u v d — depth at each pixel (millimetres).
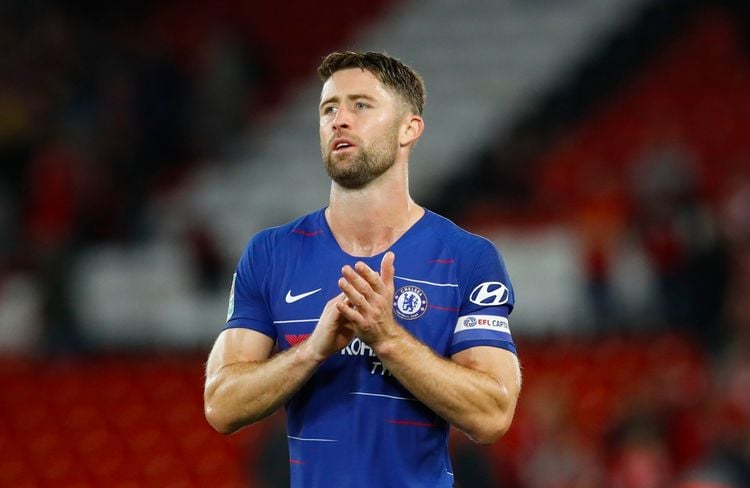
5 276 44531
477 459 24719
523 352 37375
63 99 50344
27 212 46281
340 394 12062
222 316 41969
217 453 37188
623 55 54250
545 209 43531
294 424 12266
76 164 47500
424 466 12102
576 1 56969
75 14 54875
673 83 52000
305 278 12375
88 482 38062
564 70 53406
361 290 11305
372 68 12422
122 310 43312
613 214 40688
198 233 42250
